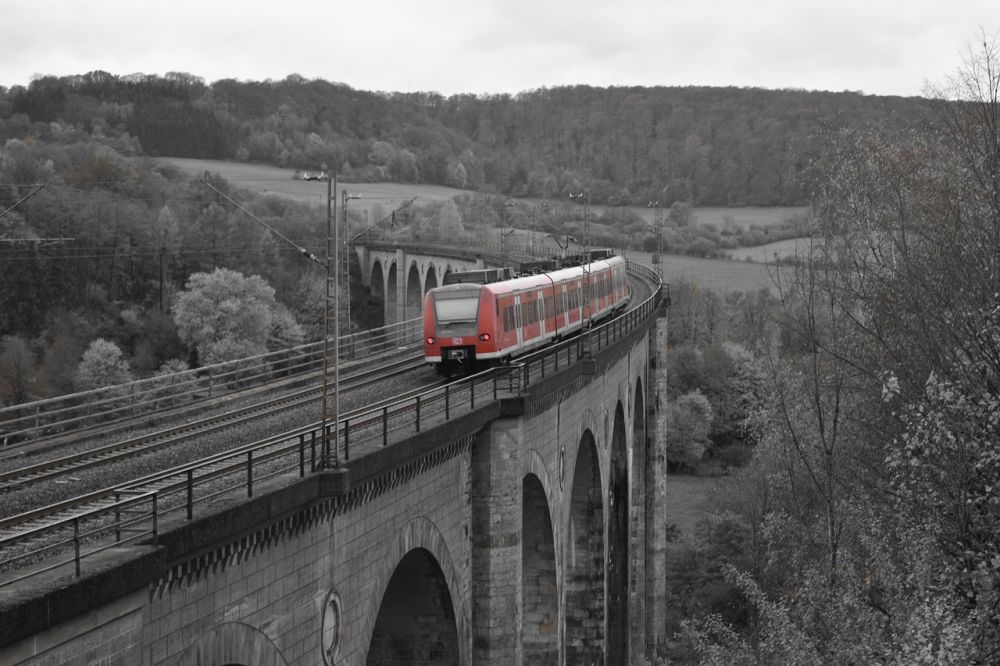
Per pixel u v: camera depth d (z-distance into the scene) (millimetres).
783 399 52625
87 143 166250
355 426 30781
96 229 129875
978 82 44344
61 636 17172
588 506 55469
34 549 21609
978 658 28609
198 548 20688
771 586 66312
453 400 37906
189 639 20812
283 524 23922
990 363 33750
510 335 53719
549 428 43031
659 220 124125
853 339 50531
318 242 161875
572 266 77875
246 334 120750
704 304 147750
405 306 168125
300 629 24828
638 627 74500
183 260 139125
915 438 32781
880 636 32188
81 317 121688
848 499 46312
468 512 36250
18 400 101438
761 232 179625
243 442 35125
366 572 28031
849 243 53094
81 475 30500
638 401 75312
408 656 35000
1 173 130375
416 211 191500
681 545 92500
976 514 31953
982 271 39719
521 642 38156
